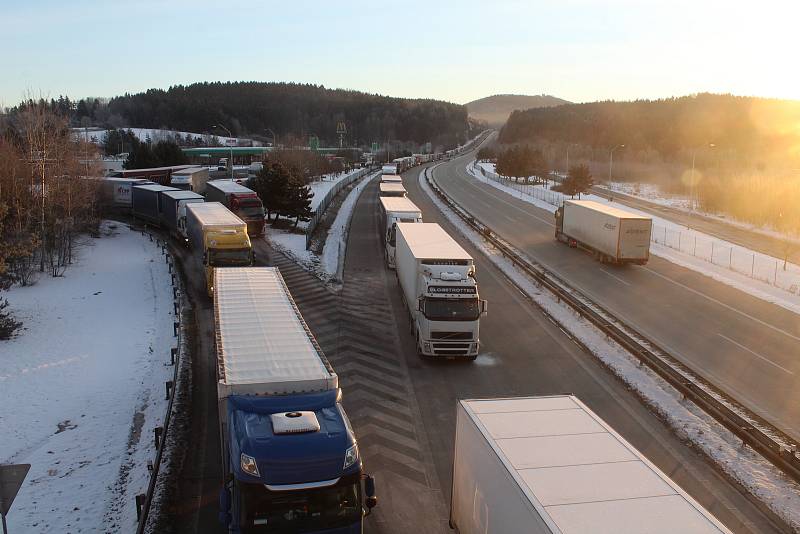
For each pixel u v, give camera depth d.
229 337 14.76
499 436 10.07
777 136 166.38
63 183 42.50
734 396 19.95
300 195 54.12
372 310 29.20
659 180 114.62
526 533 8.12
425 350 22.30
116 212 60.19
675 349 24.42
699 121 183.75
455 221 59.50
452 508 11.95
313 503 10.33
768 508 13.48
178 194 48.31
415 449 16.19
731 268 40.31
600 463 9.18
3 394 20.53
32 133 42.38
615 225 38.84
